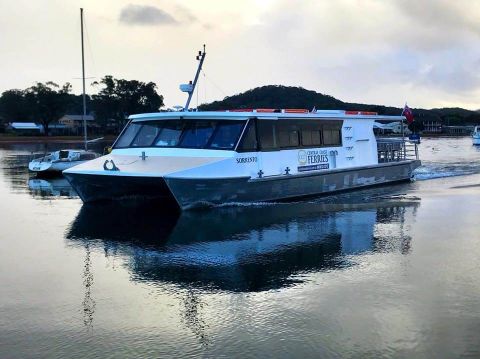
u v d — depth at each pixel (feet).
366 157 63.31
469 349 17.35
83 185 47.80
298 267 27.22
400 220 40.37
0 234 36.09
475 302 21.63
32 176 83.66
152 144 49.52
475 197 53.01
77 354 17.30
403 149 72.49
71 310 21.29
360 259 28.63
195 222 39.86
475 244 32.01
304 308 21.13
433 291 23.03
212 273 26.35
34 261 28.91
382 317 20.11
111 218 42.01
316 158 54.95
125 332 19.06
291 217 41.78
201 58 58.90
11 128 374.22
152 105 342.64
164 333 18.92
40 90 328.49
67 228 38.11
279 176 49.67
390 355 16.97
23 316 20.66
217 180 44.09
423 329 18.95
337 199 52.75
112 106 331.36
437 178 75.15
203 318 20.26
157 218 41.63
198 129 48.37
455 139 309.83
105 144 226.17
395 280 24.66
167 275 26.09
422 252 30.07
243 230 36.86
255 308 21.24
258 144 47.98
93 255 30.22
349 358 16.80
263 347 17.67
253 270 26.81
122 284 24.67
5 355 17.25
